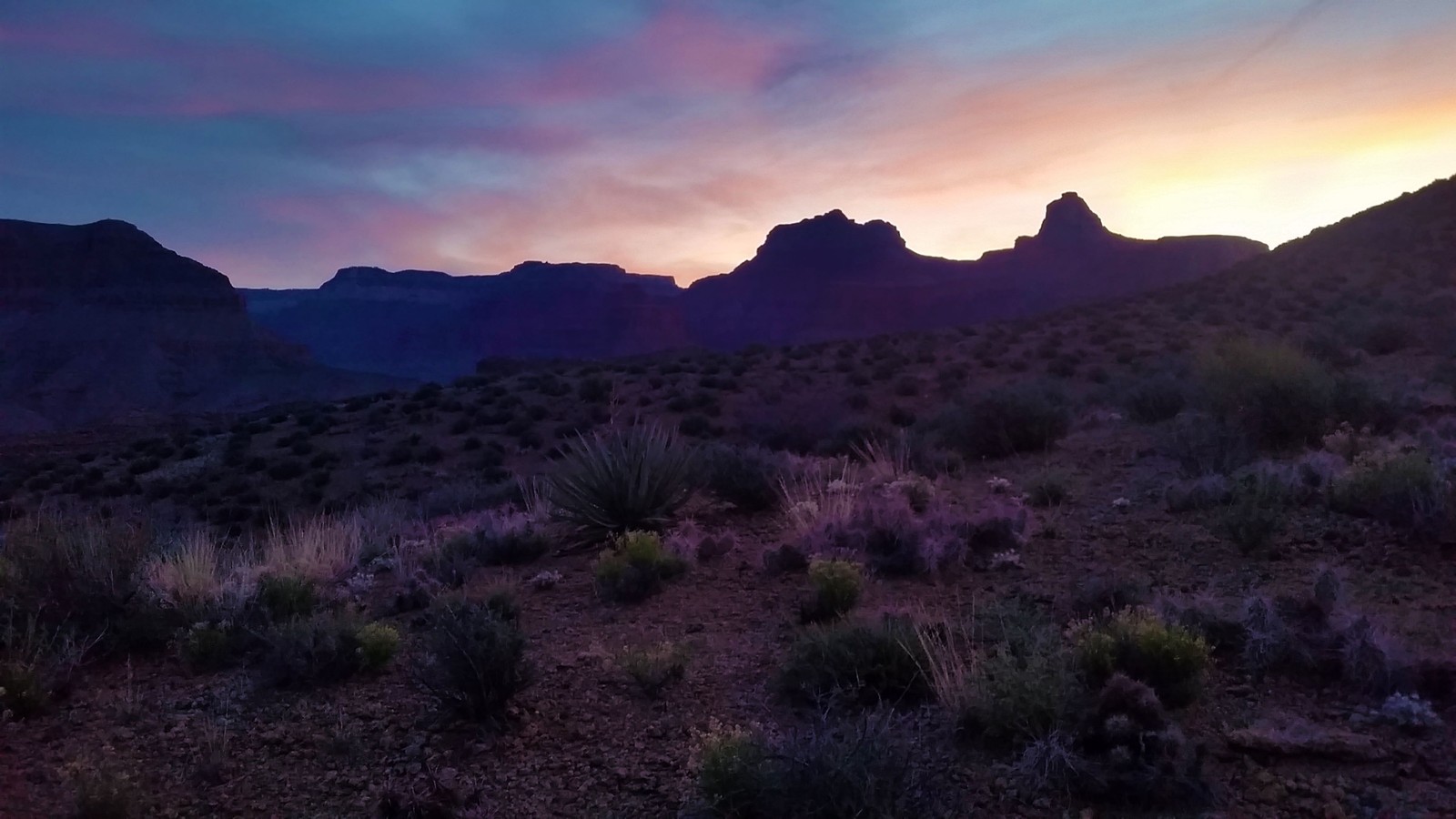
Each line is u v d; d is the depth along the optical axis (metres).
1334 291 40.91
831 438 19.56
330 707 5.91
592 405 39.25
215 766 5.04
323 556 9.89
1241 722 4.55
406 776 4.90
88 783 4.61
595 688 5.88
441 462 33.28
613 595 7.93
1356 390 12.56
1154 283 183.75
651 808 4.36
